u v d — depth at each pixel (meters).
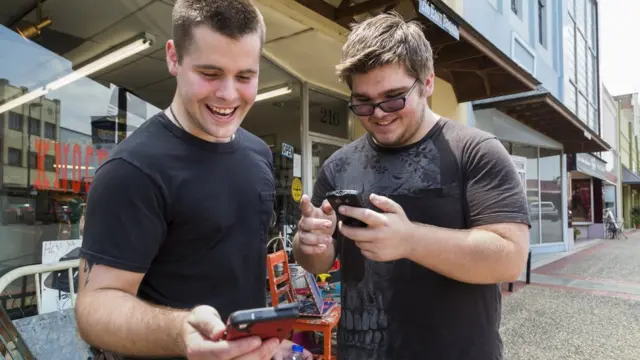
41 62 2.33
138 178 0.93
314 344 3.05
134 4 2.69
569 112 8.20
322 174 1.46
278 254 2.97
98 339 0.79
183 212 0.99
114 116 2.74
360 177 1.30
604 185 19.33
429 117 1.28
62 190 2.34
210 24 0.92
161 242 0.97
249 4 0.98
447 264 0.97
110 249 0.87
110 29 2.70
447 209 1.16
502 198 1.07
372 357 1.18
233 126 1.05
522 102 6.82
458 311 1.11
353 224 0.97
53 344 1.98
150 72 2.98
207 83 0.96
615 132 21.41
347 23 3.33
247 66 0.98
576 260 9.16
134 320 0.76
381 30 1.14
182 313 0.75
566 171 11.30
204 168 1.05
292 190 4.38
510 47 7.13
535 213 10.07
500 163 1.11
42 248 2.20
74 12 2.49
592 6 15.24
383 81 1.12
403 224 0.96
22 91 2.21
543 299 5.33
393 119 1.17
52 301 2.15
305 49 3.68
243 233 1.11
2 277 1.89
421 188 1.19
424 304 1.13
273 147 4.18
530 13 8.66
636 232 21.09
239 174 1.13
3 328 1.58
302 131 4.50
